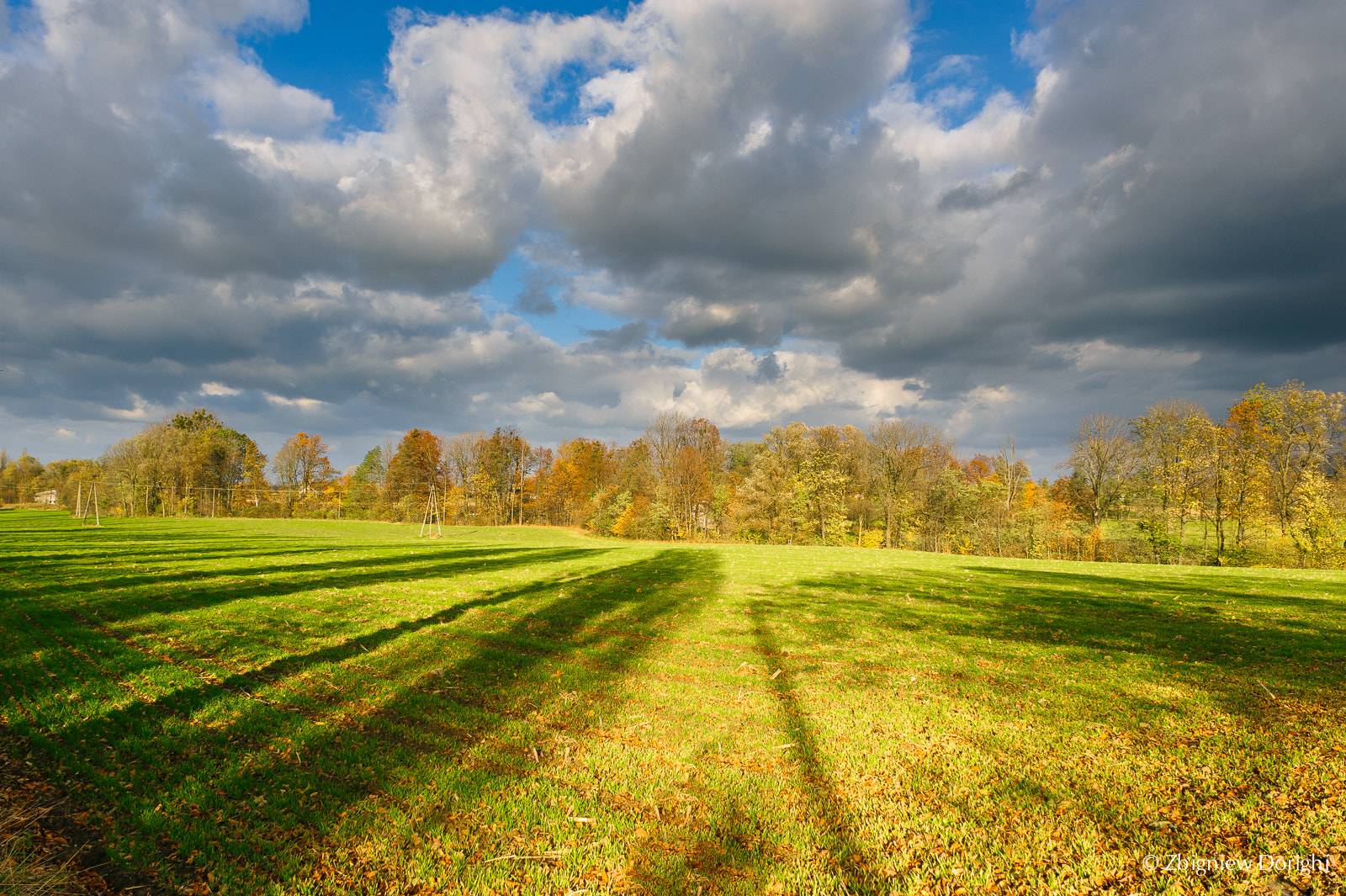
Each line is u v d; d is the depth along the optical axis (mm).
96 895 4773
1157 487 51906
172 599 17734
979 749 7465
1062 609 17922
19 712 8805
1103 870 4922
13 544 33531
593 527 82250
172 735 7918
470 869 5031
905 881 4871
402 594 19469
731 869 5031
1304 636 13922
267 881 4949
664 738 7828
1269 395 46938
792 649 12844
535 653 12297
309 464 108875
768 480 70188
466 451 97312
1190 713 8617
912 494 70625
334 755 7277
